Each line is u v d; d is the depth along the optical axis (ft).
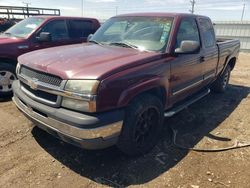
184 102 14.84
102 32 14.97
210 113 16.92
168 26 12.98
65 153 11.33
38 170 10.10
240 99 20.31
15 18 41.70
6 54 18.31
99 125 8.98
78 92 8.96
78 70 9.43
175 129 14.25
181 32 13.39
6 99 18.33
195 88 15.61
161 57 11.79
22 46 19.19
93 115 9.02
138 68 10.39
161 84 11.53
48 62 10.42
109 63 10.05
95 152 11.50
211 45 16.80
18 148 11.60
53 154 11.23
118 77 9.49
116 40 13.62
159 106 11.62
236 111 17.47
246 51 58.54
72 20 23.06
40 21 21.16
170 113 12.94
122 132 10.18
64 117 9.18
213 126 14.87
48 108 9.77
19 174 9.81
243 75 30.42
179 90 13.52
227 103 19.16
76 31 23.20
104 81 9.05
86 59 10.53
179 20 13.38
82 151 11.54
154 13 14.37
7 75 18.45
